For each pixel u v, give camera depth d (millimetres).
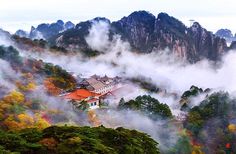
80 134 60750
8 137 58500
